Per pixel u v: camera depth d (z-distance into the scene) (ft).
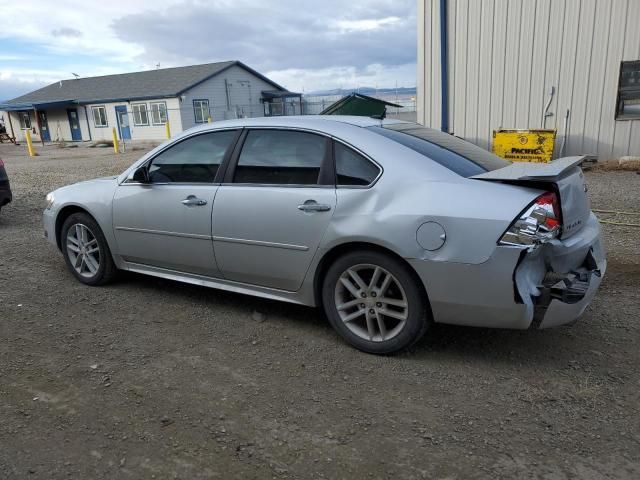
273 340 12.79
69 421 9.49
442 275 10.61
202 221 13.76
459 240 10.36
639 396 10.09
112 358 11.89
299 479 8.02
